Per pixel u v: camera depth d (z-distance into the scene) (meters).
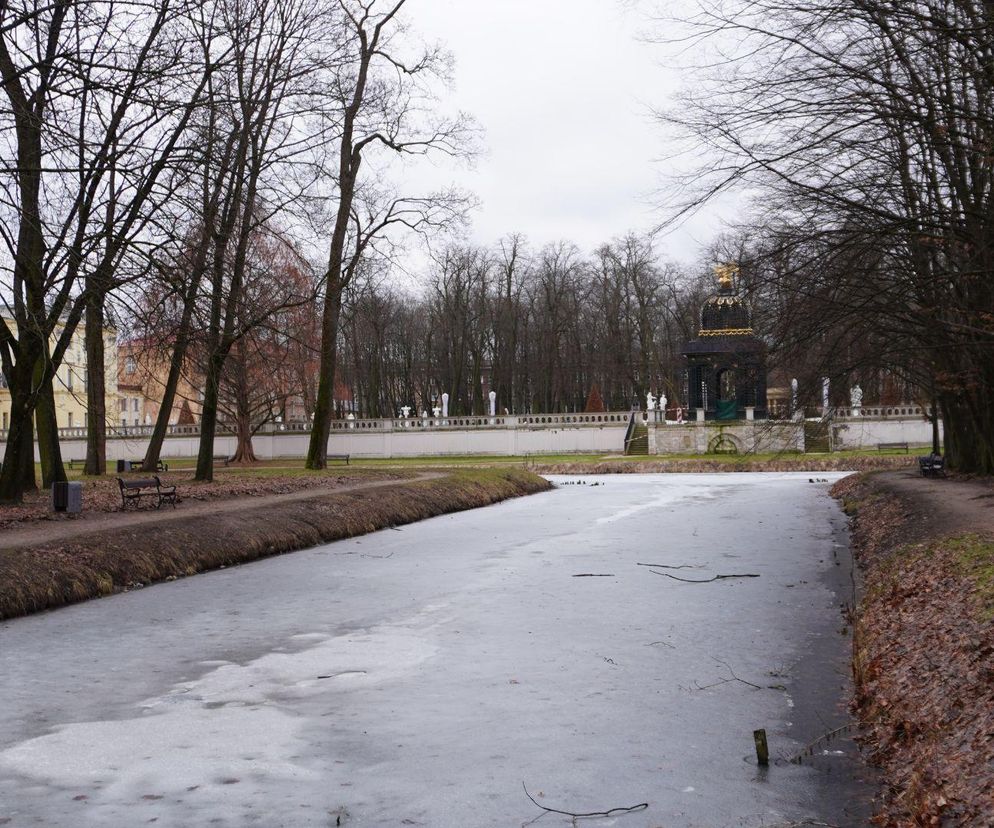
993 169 14.52
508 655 13.02
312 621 15.42
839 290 16.16
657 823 7.62
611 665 12.43
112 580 18.39
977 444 33.47
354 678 11.93
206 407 36.94
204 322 29.59
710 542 24.94
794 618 15.22
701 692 11.17
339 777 8.63
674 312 94.31
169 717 10.41
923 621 11.42
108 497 30.12
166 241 22.11
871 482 36.53
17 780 8.65
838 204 14.95
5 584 16.19
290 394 61.53
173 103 19.95
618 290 89.69
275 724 10.12
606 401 95.06
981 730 7.67
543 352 89.81
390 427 74.19
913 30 13.05
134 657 13.11
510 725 10.02
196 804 8.07
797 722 10.09
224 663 12.75
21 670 12.44
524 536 26.89
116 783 8.55
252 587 18.66
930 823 6.81
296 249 31.59
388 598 17.39
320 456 45.84
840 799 8.05
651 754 9.14
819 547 23.73
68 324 25.70
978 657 9.16
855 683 11.27
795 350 17.34
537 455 72.94
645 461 62.06
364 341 87.19
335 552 23.83
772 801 8.02
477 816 7.79
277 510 26.48
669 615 15.56
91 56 19.92
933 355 23.97
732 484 48.34
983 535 16.20
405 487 34.94
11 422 26.56
